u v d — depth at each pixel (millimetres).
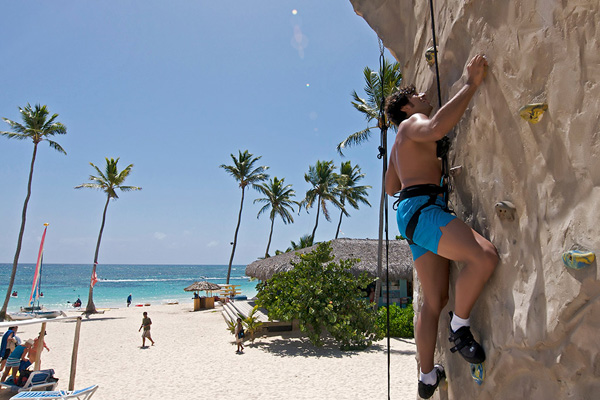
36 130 28344
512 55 1534
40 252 24672
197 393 9469
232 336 17859
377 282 18391
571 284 1209
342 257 20109
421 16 2463
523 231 1471
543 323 1326
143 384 10336
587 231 1177
